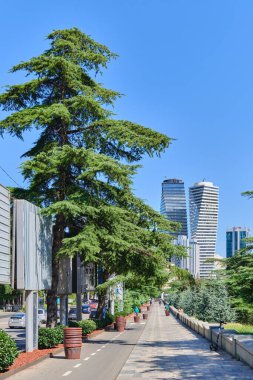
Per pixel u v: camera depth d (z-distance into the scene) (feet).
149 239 103.24
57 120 98.94
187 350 87.30
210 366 65.00
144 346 96.07
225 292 138.31
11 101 98.89
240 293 99.35
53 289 98.27
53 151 89.81
